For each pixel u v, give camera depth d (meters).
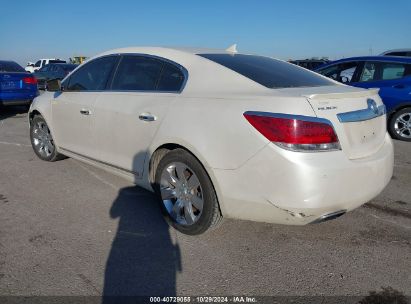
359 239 3.24
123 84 3.87
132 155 3.62
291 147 2.51
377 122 3.00
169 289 2.56
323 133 2.52
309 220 2.67
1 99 9.45
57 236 3.24
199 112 2.97
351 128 2.69
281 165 2.53
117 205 3.91
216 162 2.82
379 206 3.93
